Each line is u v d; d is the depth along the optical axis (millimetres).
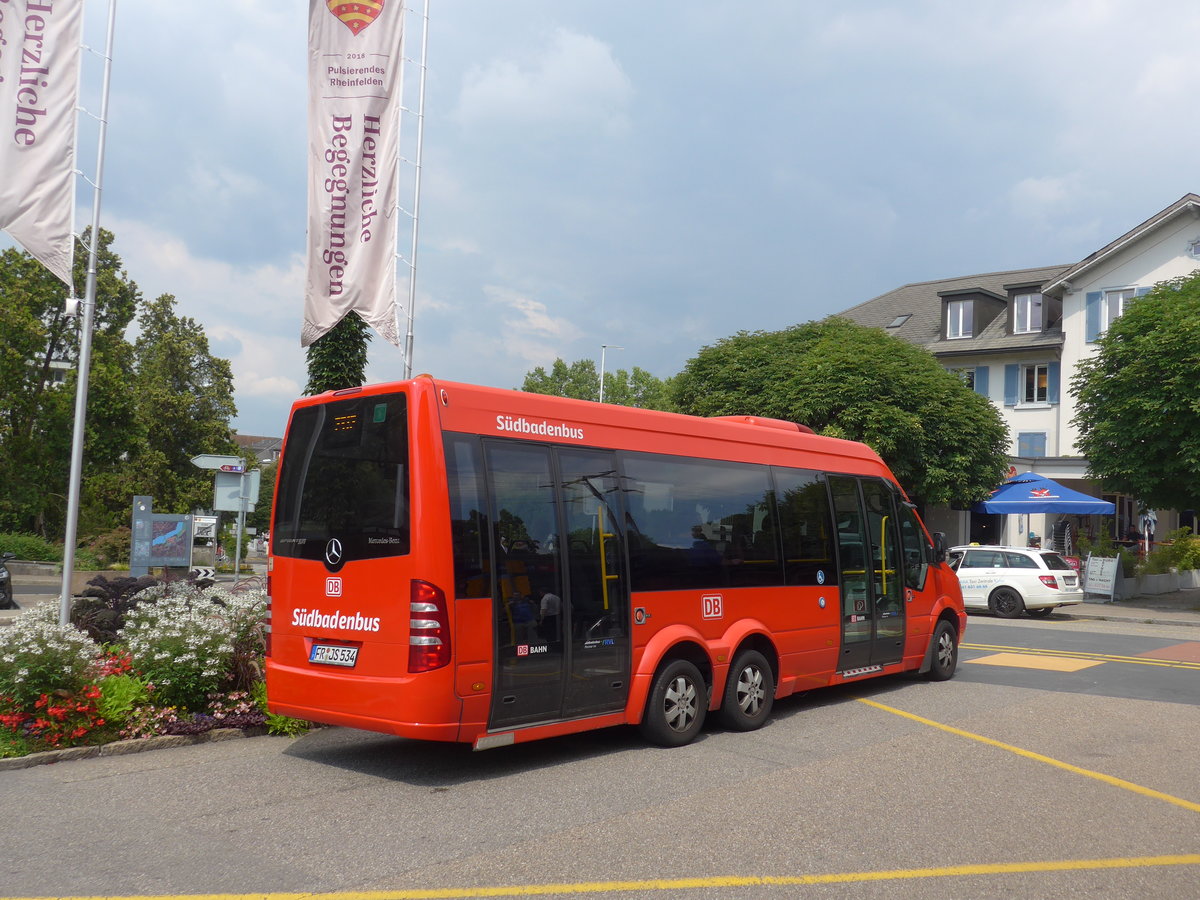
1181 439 25031
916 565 11992
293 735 8672
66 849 5484
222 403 54906
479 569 7098
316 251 12695
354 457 7414
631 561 8273
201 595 10367
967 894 4926
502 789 6922
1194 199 37062
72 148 10391
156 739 8070
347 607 7234
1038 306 42219
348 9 12766
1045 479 29859
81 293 38438
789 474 10258
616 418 8500
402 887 4926
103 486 40219
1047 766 7793
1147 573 30406
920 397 29188
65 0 10445
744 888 4953
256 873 5117
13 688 7758
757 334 33062
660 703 8289
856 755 8109
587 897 4801
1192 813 6523
